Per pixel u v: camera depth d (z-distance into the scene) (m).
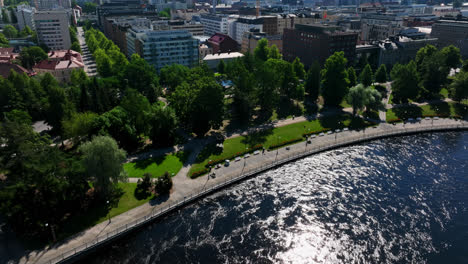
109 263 65.19
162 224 75.62
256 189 89.00
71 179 75.81
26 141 76.88
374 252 67.75
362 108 130.75
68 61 182.75
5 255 63.50
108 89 130.25
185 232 73.19
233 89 137.75
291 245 69.62
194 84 121.12
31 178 69.75
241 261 65.44
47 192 70.56
